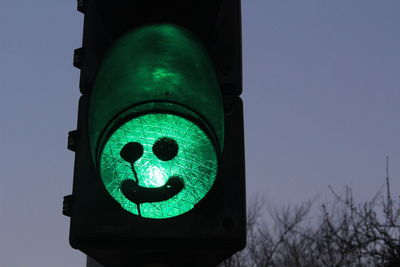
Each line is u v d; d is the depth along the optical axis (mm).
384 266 10406
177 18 3539
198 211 3189
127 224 3141
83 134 3398
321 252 12164
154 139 3094
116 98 3340
